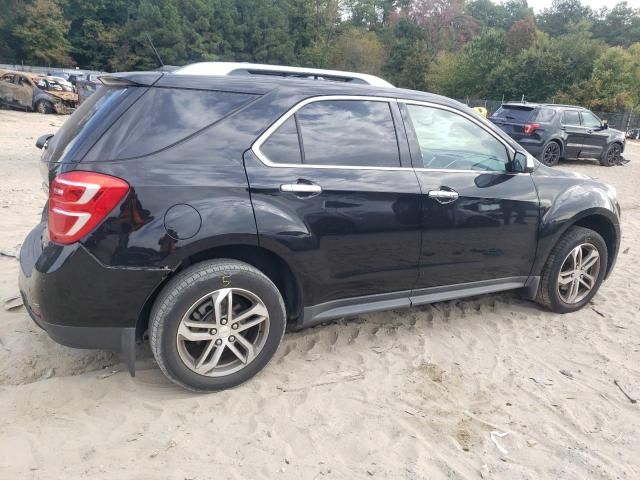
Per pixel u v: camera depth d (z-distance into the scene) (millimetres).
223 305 2973
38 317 2844
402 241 3486
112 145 2756
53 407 2904
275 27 78875
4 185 8562
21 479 2385
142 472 2465
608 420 3047
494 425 2947
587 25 53281
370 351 3715
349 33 79625
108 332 2830
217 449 2646
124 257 2711
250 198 2961
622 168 16016
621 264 5984
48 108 24281
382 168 3416
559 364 3660
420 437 2814
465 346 3857
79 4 72188
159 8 71188
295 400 3086
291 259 3113
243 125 3041
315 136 3236
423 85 62156
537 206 4055
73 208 2645
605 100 40812
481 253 3871
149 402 2988
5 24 58531
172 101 2926
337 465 2586
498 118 15414
